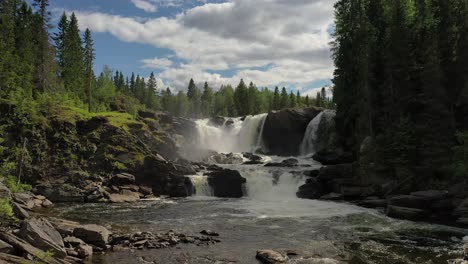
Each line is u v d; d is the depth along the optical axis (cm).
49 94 6938
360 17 5550
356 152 5322
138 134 6056
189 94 18812
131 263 2002
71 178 4838
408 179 3975
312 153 7556
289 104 15175
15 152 4781
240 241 2527
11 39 6919
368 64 5138
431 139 4019
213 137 9294
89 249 2158
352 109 5606
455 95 4381
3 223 2341
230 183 5094
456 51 4441
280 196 4912
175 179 5122
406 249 2303
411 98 4647
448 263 2005
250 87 15338
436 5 5047
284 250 2277
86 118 5672
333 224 3069
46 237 1978
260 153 8394
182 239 2502
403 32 4769
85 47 9069
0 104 5028
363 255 2175
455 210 3134
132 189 4919
